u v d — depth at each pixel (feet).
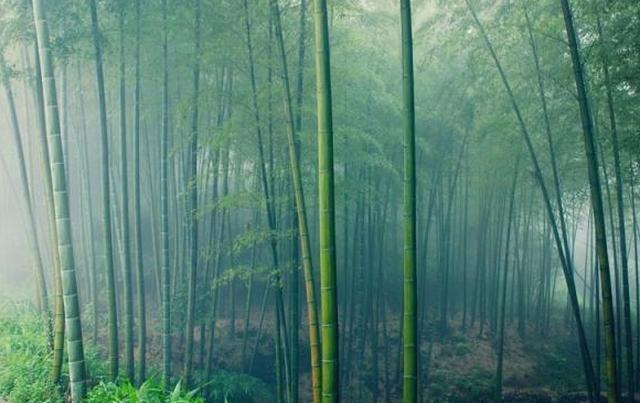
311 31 22.31
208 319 28.14
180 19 22.09
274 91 19.49
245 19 20.33
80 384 16.52
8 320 26.50
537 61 23.90
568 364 38.40
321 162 12.03
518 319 45.44
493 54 24.48
